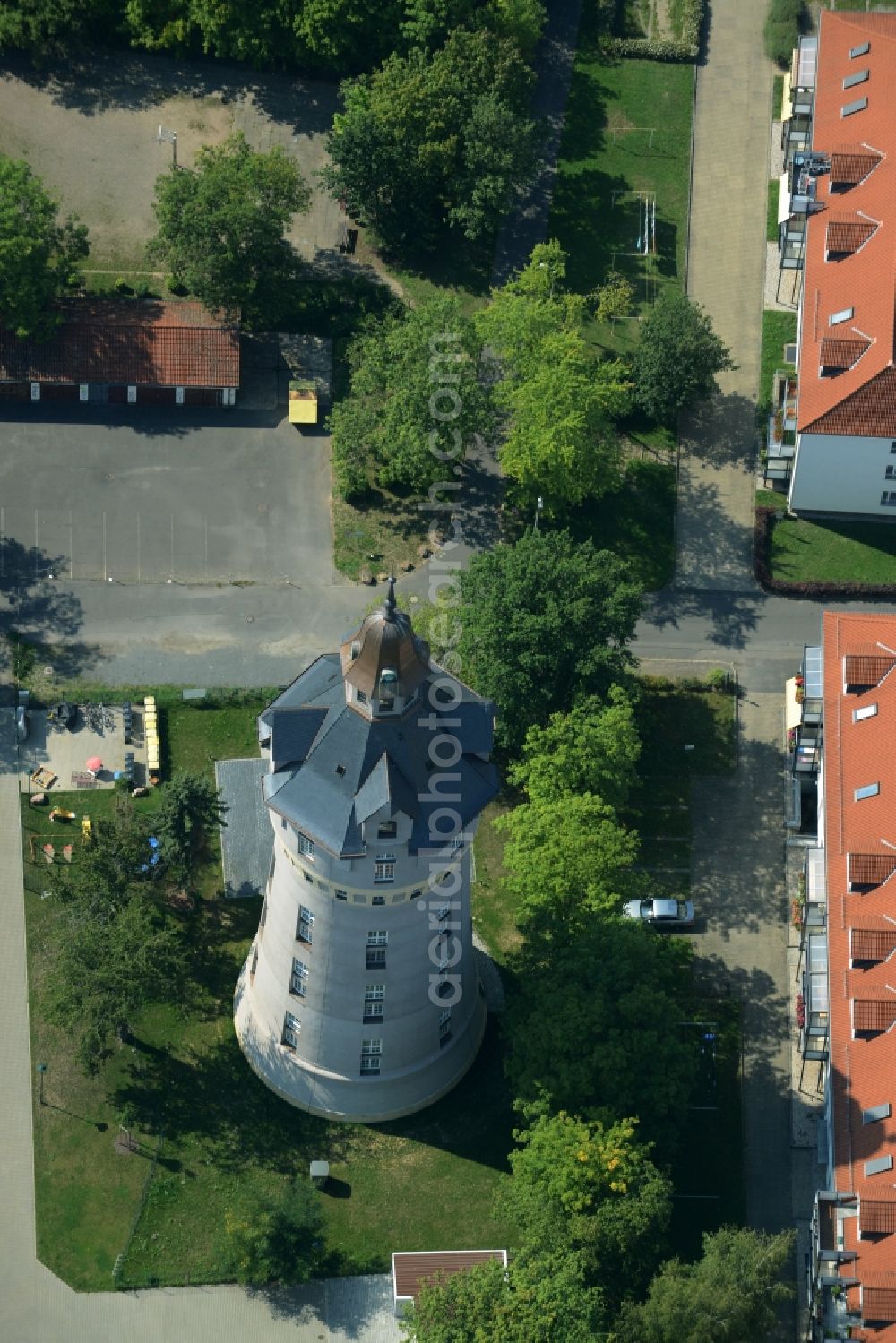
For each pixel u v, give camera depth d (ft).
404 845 459.73
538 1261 486.38
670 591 629.10
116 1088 549.54
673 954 547.90
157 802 590.55
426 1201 534.78
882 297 617.62
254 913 575.38
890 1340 485.15
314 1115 544.62
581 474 611.06
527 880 542.57
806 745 580.30
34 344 638.53
